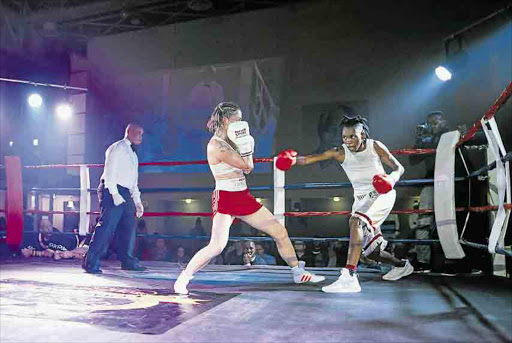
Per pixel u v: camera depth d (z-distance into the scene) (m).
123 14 10.55
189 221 12.70
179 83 11.22
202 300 2.59
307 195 10.25
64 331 1.89
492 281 3.31
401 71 9.62
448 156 3.69
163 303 2.49
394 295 2.73
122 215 4.11
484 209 3.34
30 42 11.29
